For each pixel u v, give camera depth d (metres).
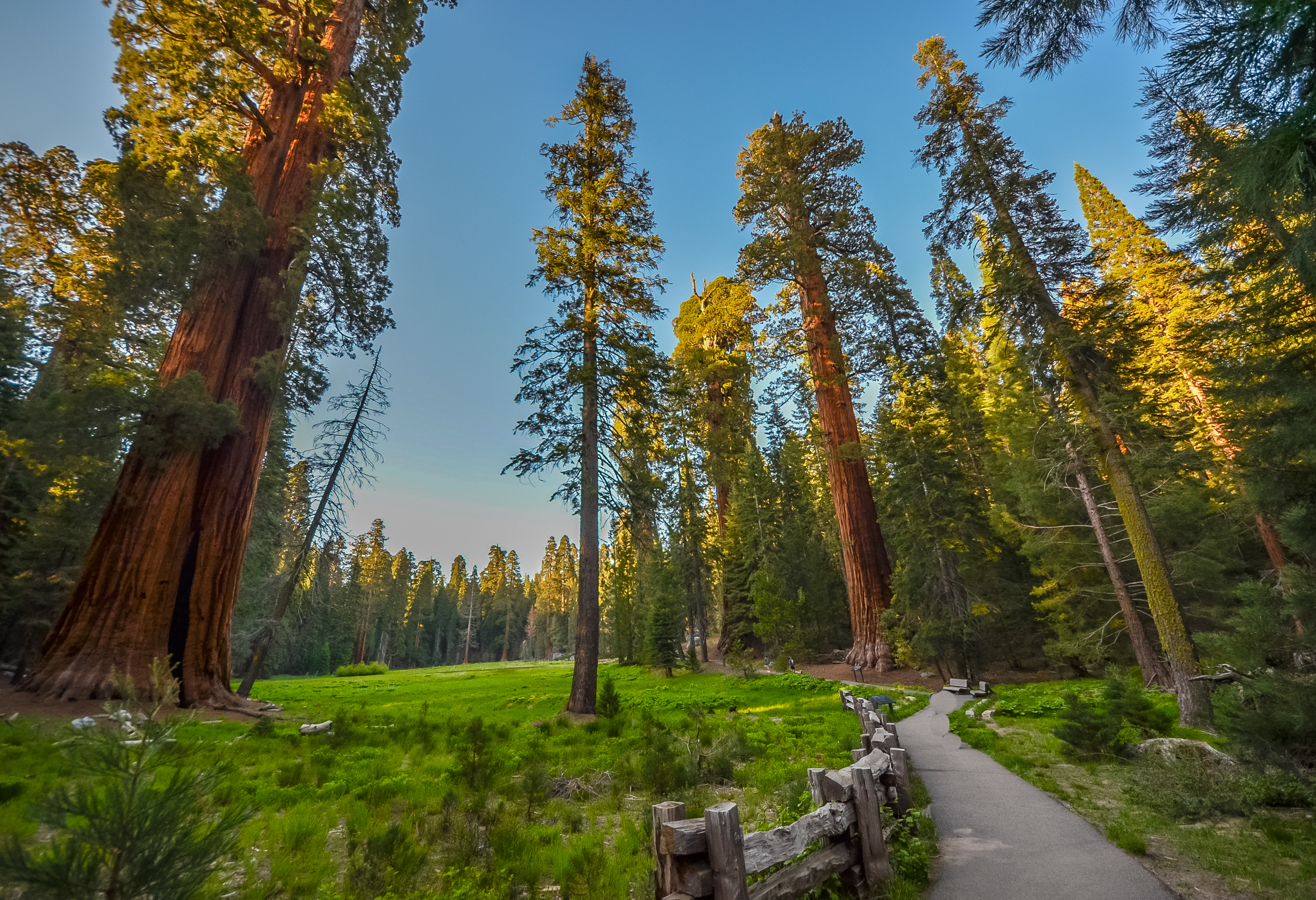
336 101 20.95
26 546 18.08
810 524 41.47
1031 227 16.09
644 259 21.09
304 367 21.97
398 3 25.02
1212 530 21.55
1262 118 4.67
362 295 24.48
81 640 13.50
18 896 2.27
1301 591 6.92
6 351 17.00
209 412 15.38
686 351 42.94
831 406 29.36
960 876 4.84
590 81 21.88
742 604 37.56
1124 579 23.00
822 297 30.06
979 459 31.95
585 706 16.25
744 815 6.60
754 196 30.30
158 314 17.72
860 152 29.36
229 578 16.52
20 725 10.11
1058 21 6.02
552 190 20.91
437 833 5.91
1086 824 6.10
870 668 26.25
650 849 5.48
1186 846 5.30
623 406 20.89
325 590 27.50
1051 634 26.70
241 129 22.84
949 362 34.88
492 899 4.48
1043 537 24.06
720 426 41.94
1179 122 9.88
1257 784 6.43
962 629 22.59
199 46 18.14
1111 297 15.80
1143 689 17.98
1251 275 9.23
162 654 14.44
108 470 17.86
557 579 107.81
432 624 107.88
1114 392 14.82
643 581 41.22
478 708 20.16
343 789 7.52
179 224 15.63
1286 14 3.90
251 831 5.69
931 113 17.73
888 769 5.96
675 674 33.16
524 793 7.37
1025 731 12.31
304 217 19.70
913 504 25.36
